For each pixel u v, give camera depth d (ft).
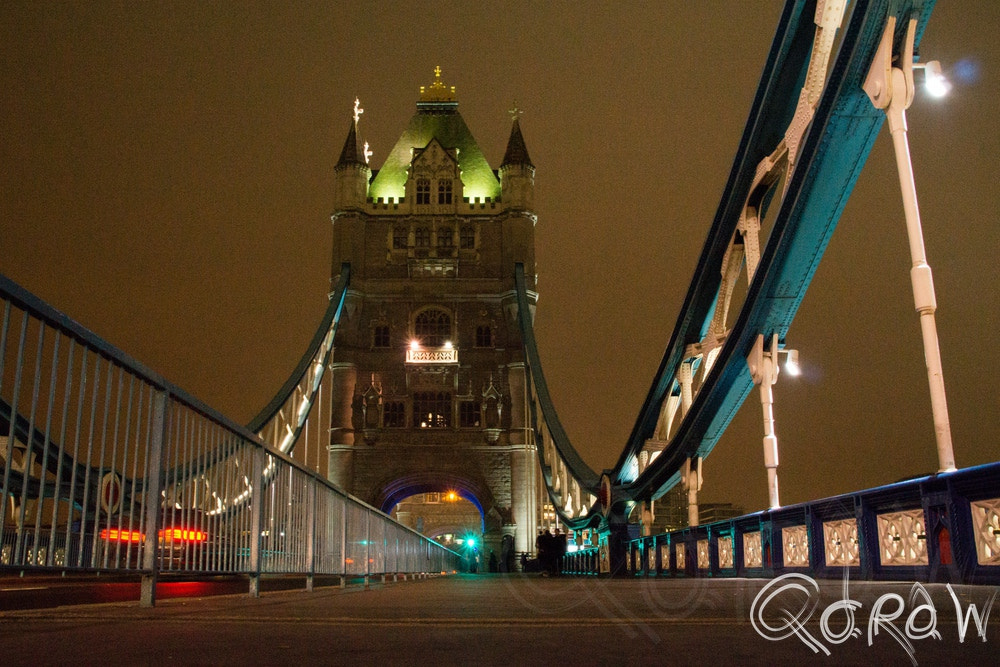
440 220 219.82
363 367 209.56
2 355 15.76
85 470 19.19
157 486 21.90
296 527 34.83
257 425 183.21
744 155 72.18
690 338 94.17
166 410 22.22
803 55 62.95
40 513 17.17
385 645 12.65
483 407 206.59
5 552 20.11
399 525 67.26
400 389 208.64
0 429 21.47
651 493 104.99
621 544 107.24
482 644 12.79
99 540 19.34
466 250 217.56
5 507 16.24
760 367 64.13
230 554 26.71
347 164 219.20
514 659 11.14
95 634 14.08
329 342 216.95
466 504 352.49
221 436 26.11
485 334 213.05
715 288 87.86
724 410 80.33
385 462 203.72
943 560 28.71
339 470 201.57
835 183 54.70
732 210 77.66
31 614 19.12
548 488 187.93
